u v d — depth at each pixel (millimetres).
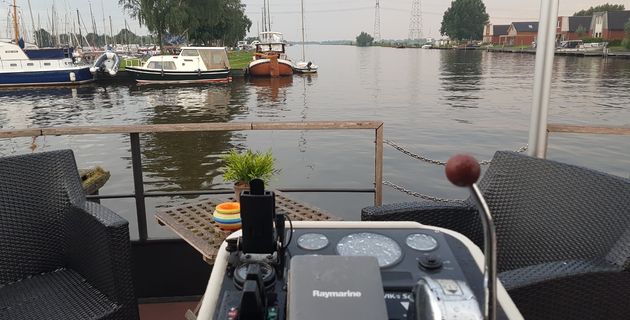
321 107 25484
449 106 25438
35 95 29750
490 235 776
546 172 1898
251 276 1051
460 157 759
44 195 2074
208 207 2566
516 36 103875
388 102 27250
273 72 39750
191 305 2699
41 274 2051
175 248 2697
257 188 1251
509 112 22953
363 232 1478
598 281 1489
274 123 2777
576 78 40156
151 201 10023
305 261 1043
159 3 44625
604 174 1739
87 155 14180
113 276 1772
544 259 1809
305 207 2572
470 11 133500
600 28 83000
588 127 2576
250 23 83438
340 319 901
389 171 12383
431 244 1382
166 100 27828
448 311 894
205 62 35219
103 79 35594
